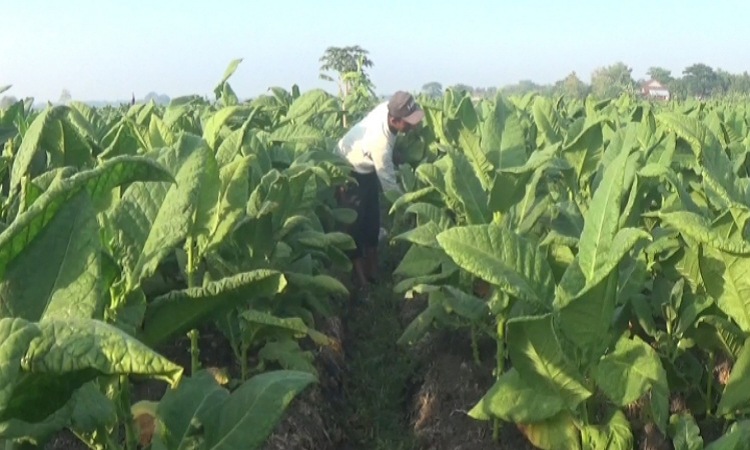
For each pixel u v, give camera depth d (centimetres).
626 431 250
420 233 347
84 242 153
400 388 478
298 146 541
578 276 236
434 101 1237
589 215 237
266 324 318
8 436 150
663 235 310
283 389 198
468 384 407
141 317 208
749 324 255
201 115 689
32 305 149
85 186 155
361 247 651
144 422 254
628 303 308
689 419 254
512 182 330
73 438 316
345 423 436
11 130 373
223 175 292
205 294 214
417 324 403
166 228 212
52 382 137
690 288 313
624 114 835
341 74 1440
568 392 248
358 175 636
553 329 233
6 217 236
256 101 895
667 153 373
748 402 266
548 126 555
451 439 373
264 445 342
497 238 241
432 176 404
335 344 483
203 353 395
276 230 394
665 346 313
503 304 320
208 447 193
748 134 515
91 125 462
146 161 159
